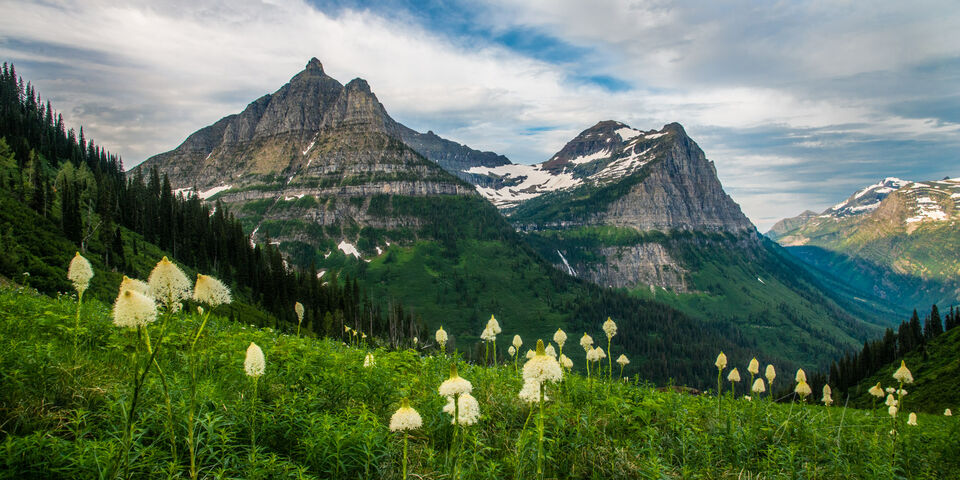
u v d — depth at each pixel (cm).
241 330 1609
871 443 1260
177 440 729
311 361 1184
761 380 1330
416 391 1161
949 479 1190
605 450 993
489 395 1193
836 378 11438
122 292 543
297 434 828
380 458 793
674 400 1377
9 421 702
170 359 1095
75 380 827
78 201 9981
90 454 625
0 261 5078
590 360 1334
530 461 882
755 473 1043
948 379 7225
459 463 766
